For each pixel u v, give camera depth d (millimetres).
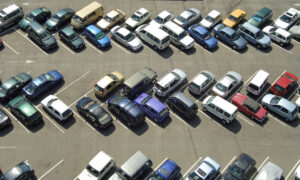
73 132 31469
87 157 29703
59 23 41531
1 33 41031
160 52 39562
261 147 30844
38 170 28641
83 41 39344
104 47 39562
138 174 27406
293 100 34719
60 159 29484
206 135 31656
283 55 39656
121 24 43031
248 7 46250
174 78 34312
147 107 32281
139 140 31078
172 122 32625
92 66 37594
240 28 41000
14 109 31688
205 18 42625
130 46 39062
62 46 39781
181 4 46562
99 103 33938
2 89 33344
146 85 34969
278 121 32875
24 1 45781
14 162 29078
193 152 30344
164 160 29688
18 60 37812
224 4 46688
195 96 34938
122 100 32250
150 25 40062
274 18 44688
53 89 35062
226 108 31656
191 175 27328
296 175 27859
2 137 30734
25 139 30719
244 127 32344
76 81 35969
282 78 34906
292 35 41656
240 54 39656
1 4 44844
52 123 32062
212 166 28031
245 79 36875
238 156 29312
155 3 46562
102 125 30938
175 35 39469
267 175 27328
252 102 32656
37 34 38562
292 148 30797
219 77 36969
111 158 28062
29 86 33625
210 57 39188
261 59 39125
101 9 42875
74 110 33281
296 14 42719
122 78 35219
